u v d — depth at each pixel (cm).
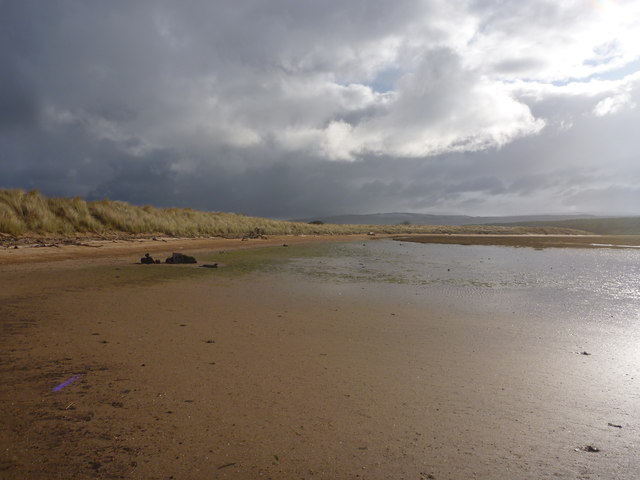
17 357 361
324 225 5519
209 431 246
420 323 568
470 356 421
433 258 1717
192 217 2922
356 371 365
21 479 191
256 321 546
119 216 2092
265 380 334
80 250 1336
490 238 4166
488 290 888
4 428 238
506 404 302
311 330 509
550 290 897
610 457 231
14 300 602
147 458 214
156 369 348
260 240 2589
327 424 261
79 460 209
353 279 1016
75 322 493
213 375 340
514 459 226
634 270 1315
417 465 218
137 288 765
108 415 260
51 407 267
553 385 343
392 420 270
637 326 575
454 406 296
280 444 234
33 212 1633
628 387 343
